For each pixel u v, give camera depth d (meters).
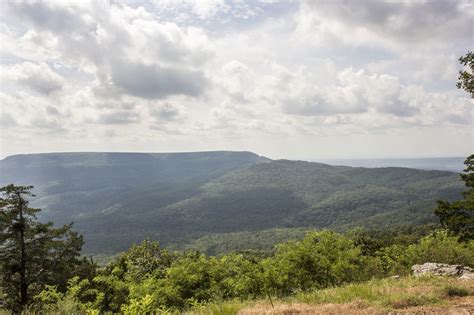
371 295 10.09
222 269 18.69
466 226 25.47
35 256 30.17
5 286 28.50
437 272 15.79
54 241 31.59
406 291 10.39
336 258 18.25
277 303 10.15
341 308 8.59
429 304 8.94
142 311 8.69
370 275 19.56
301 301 10.54
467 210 25.58
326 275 17.61
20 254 29.45
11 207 29.17
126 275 22.66
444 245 24.22
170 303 16.12
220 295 16.95
